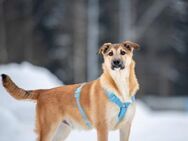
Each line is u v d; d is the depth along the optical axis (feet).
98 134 28.45
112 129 28.78
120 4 119.34
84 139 39.63
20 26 112.78
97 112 28.35
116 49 28.32
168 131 43.55
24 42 112.47
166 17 123.34
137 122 49.75
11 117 40.11
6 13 111.04
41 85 49.44
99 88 28.43
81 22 114.93
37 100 30.35
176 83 128.06
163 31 123.65
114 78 28.09
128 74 28.27
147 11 123.95
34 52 118.01
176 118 55.11
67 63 118.93
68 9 120.16
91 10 117.08
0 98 44.11
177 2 118.42
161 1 122.21
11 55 111.86
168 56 124.98
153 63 123.65
